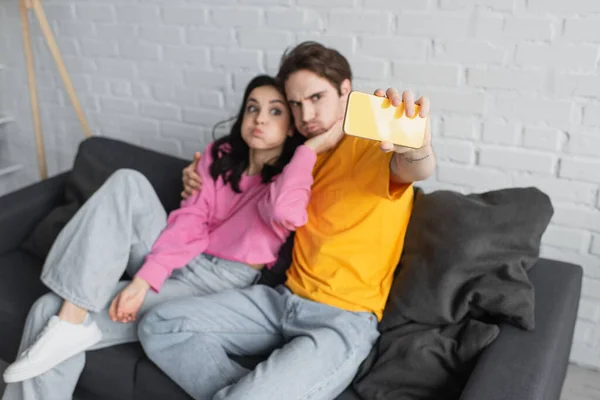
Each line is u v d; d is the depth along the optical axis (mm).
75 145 2537
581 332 1855
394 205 1449
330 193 1498
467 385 1179
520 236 1396
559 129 1680
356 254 1446
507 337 1295
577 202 1730
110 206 1545
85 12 2270
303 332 1376
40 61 2445
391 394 1324
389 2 1759
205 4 2031
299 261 1517
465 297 1361
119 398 1481
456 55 1727
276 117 1582
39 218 1924
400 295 1428
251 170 1669
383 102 1175
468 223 1405
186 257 1596
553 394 1307
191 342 1389
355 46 1849
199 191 1680
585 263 1778
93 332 1453
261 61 2018
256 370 1262
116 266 1506
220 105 2156
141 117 2336
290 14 1907
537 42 1625
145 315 1459
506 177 1792
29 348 1389
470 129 1785
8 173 2725
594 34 1559
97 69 2344
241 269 1602
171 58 2176
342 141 1538
